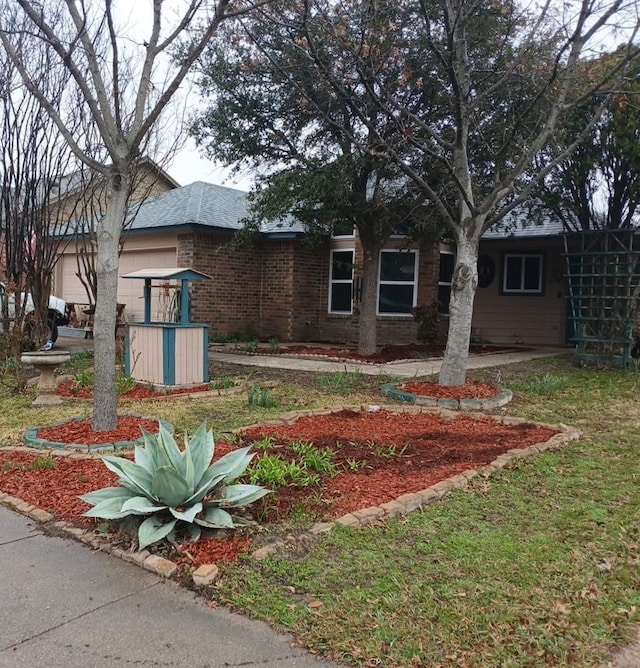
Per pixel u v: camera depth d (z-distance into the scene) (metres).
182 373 8.08
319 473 4.33
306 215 10.89
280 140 9.91
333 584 2.81
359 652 2.32
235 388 7.94
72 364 9.98
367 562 3.03
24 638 2.41
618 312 10.83
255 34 8.41
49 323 12.22
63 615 2.58
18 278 9.38
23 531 3.45
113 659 2.28
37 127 9.21
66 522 3.54
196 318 13.45
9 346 8.55
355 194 10.06
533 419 6.43
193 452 3.71
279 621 2.52
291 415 6.13
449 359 7.79
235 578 2.85
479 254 15.55
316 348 12.78
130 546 3.19
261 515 3.55
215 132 10.09
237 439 5.16
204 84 9.79
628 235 10.92
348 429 5.68
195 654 2.31
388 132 8.84
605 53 6.86
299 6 6.98
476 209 7.48
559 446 5.25
